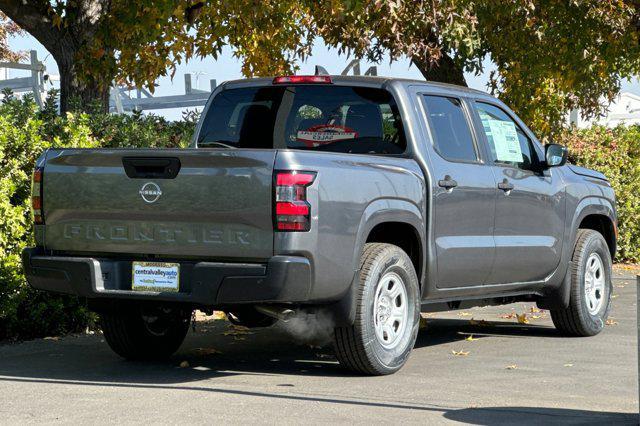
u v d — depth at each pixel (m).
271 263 10.11
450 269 12.44
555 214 14.40
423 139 12.25
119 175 10.90
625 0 27.27
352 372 11.54
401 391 10.39
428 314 17.97
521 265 13.71
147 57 22.06
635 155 28.89
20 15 20.89
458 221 12.55
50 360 12.59
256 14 21.80
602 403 9.84
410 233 12.03
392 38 21.44
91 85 21.62
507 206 13.40
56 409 9.34
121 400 9.79
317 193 10.33
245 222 10.28
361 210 10.88
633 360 12.72
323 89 12.73
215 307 11.07
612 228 16.05
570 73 28.27
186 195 10.51
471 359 12.77
